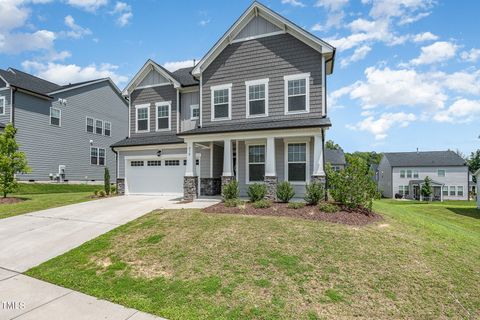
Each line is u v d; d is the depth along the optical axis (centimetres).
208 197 1391
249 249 589
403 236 719
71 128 2397
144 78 1719
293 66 1284
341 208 921
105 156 2728
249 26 1363
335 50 1227
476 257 630
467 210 2211
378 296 434
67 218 943
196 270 511
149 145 1552
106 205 1187
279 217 827
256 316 376
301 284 459
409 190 4122
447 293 457
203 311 388
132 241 674
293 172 1266
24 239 723
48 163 2200
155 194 1584
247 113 1344
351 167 969
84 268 544
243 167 1350
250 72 1352
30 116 2081
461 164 3962
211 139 1248
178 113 1634
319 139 1109
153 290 450
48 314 380
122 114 2959
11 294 443
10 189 1390
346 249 596
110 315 379
